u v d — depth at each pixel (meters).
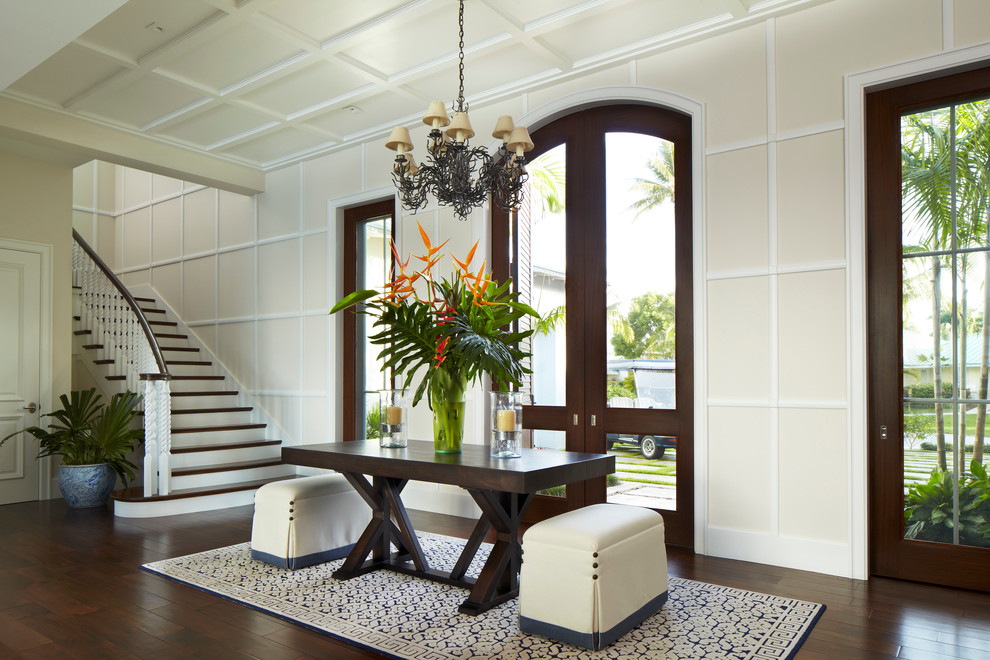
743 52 4.38
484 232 5.63
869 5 3.94
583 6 4.18
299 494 4.06
